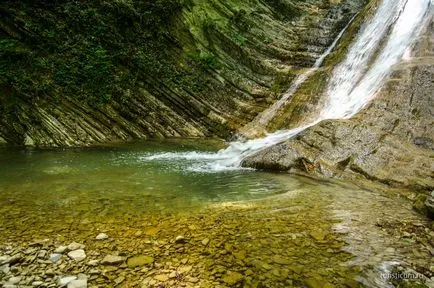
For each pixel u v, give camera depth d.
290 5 25.08
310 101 17.30
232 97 19.50
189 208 7.89
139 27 20.12
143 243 6.15
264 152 11.97
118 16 19.77
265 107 18.52
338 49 20.06
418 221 7.17
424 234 6.56
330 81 17.89
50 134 15.82
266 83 19.92
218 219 7.23
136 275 5.17
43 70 17.27
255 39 22.17
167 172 11.12
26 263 5.45
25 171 11.08
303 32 22.83
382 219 7.24
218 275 5.17
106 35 19.23
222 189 9.38
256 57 21.14
